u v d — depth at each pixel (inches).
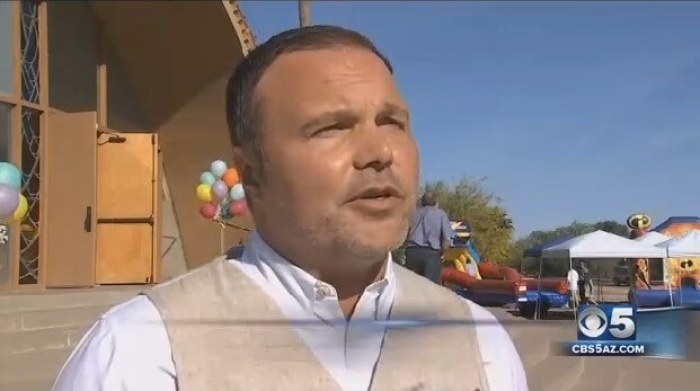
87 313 240.5
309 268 41.6
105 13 352.5
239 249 46.6
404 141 41.0
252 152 42.1
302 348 40.2
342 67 40.1
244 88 42.7
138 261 343.9
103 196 343.9
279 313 40.8
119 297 264.8
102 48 364.5
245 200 44.9
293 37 41.9
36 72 325.1
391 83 41.3
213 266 43.9
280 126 40.3
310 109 39.4
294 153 39.7
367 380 40.9
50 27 336.5
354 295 43.4
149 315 40.2
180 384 38.6
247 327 40.2
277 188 40.6
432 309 43.1
